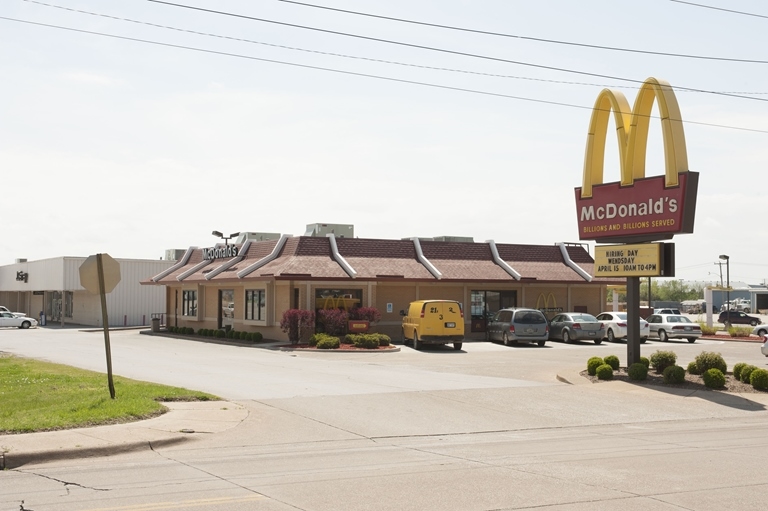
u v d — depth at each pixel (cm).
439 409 1661
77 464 1084
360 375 2300
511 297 4353
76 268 6238
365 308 3753
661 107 2116
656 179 2153
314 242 3925
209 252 4791
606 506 845
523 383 2138
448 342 3500
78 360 2841
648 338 4491
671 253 2175
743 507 844
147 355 3108
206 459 1123
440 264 4162
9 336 4769
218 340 4059
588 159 2392
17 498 870
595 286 4531
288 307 3766
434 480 975
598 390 2020
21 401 1573
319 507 834
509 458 1138
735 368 2195
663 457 1151
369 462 1102
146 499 864
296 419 1490
